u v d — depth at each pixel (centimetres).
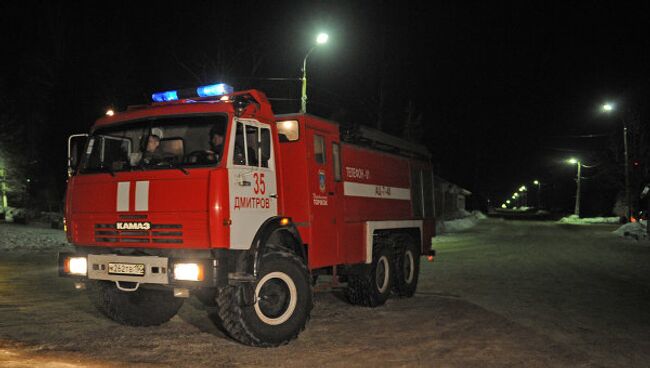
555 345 765
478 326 880
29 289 1197
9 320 872
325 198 909
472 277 1509
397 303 1096
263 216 746
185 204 688
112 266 712
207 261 666
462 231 4119
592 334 834
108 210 736
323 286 945
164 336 784
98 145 782
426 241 1341
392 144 1203
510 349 741
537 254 2245
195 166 695
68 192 777
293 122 870
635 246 2688
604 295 1209
